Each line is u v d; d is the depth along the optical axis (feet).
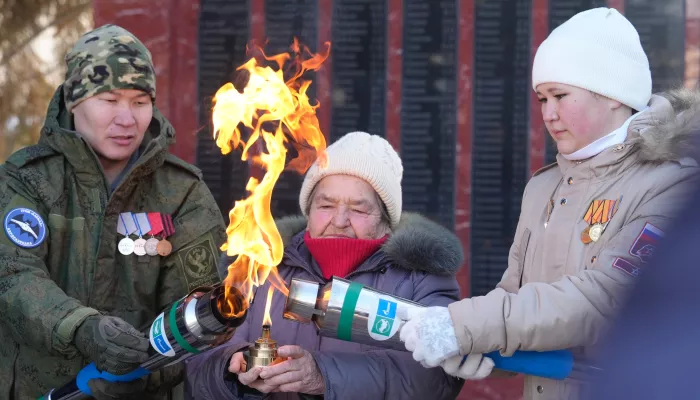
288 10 13.80
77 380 7.25
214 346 6.81
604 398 2.77
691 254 2.68
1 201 7.42
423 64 13.64
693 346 2.64
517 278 8.06
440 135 13.60
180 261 8.03
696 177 2.79
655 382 2.67
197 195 8.26
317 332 7.88
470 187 13.53
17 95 17.49
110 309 7.79
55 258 7.57
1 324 7.68
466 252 13.50
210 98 13.83
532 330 6.52
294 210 13.47
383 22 13.66
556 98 7.41
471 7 13.53
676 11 13.11
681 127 6.80
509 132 13.50
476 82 13.56
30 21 17.26
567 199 7.45
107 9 13.74
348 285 6.95
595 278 6.60
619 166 7.17
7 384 7.64
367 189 8.26
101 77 7.63
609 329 2.92
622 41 7.31
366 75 13.69
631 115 7.45
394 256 8.06
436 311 6.68
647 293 2.73
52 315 6.94
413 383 7.62
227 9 13.85
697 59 13.07
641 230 6.64
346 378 7.35
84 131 7.77
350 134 8.58
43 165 7.66
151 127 8.31
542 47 7.51
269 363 7.14
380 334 6.84
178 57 13.87
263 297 8.31
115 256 7.79
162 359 6.84
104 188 7.78
